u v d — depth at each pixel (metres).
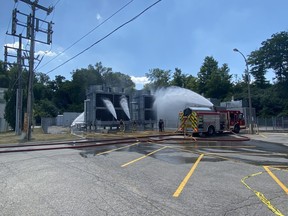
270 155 13.05
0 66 93.62
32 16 23.70
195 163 10.59
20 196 6.11
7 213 5.04
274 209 5.25
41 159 11.91
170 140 21.98
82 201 5.72
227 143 19.45
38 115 84.44
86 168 9.51
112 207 5.34
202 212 5.07
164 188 6.78
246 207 5.36
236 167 9.73
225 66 87.19
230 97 75.56
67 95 114.00
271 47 74.88
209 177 8.05
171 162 10.84
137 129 36.16
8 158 12.53
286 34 73.69
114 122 34.69
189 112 26.36
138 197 6.01
